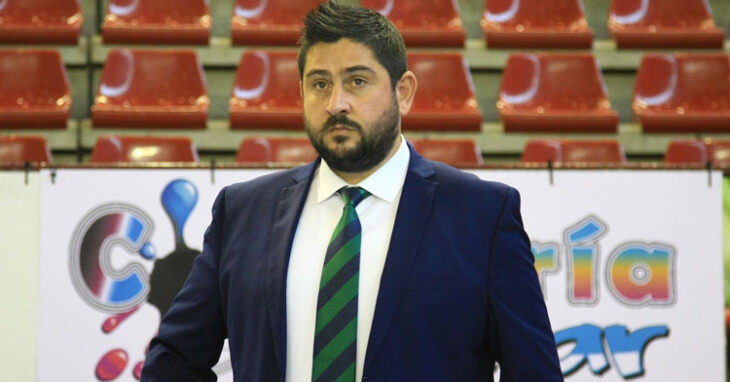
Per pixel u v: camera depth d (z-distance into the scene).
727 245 9.27
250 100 16.59
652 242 8.87
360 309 4.36
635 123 17.05
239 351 4.51
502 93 17.11
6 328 8.62
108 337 8.64
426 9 18.52
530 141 14.58
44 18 17.78
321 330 4.32
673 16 18.88
